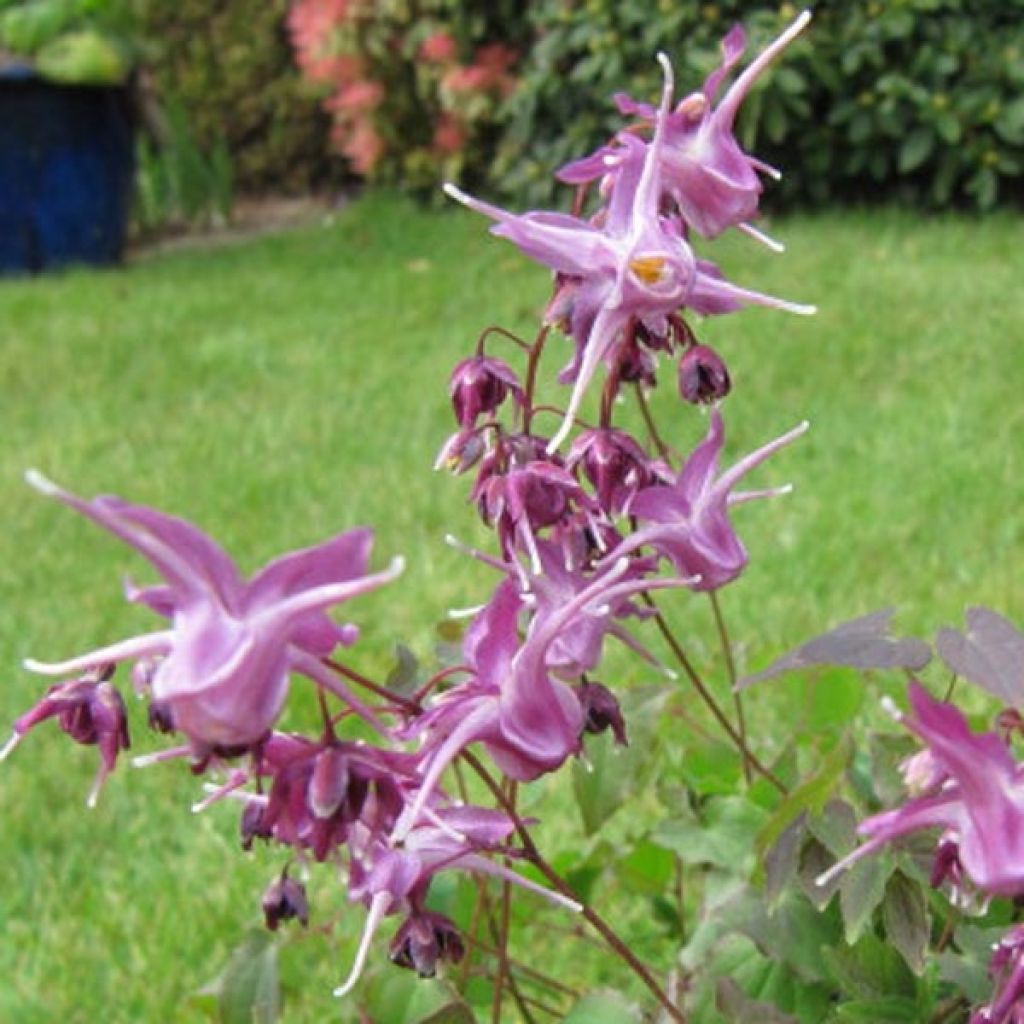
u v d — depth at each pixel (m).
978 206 7.93
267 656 1.16
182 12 9.61
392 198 8.97
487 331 1.66
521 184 8.26
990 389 5.45
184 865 3.28
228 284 7.72
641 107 1.59
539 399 5.50
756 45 7.57
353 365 6.30
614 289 1.45
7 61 8.16
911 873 1.69
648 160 1.46
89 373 6.49
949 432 5.08
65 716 1.48
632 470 1.59
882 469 4.86
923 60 7.61
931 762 1.54
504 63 8.38
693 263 1.45
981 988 1.79
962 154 7.69
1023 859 1.25
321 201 9.53
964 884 1.47
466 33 8.41
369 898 1.52
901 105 7.71
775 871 1.72
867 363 5.76
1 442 5.79
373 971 1.91
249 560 4.58
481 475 1.59
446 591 4.25
